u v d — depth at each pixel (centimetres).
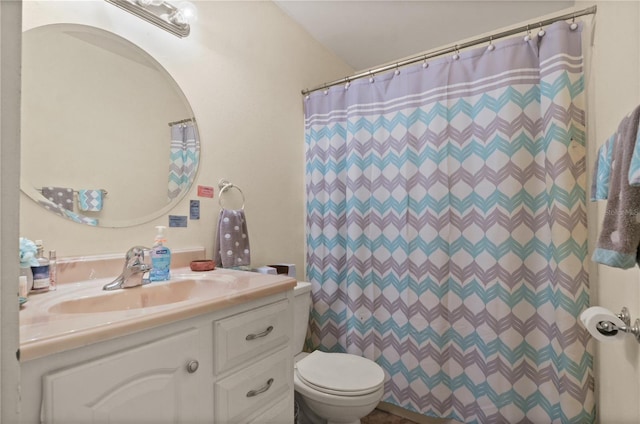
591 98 142
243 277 117
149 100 129
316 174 205
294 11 194
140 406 69
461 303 160
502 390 147
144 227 126
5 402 33
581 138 137
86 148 111
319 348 198
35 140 100
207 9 151
